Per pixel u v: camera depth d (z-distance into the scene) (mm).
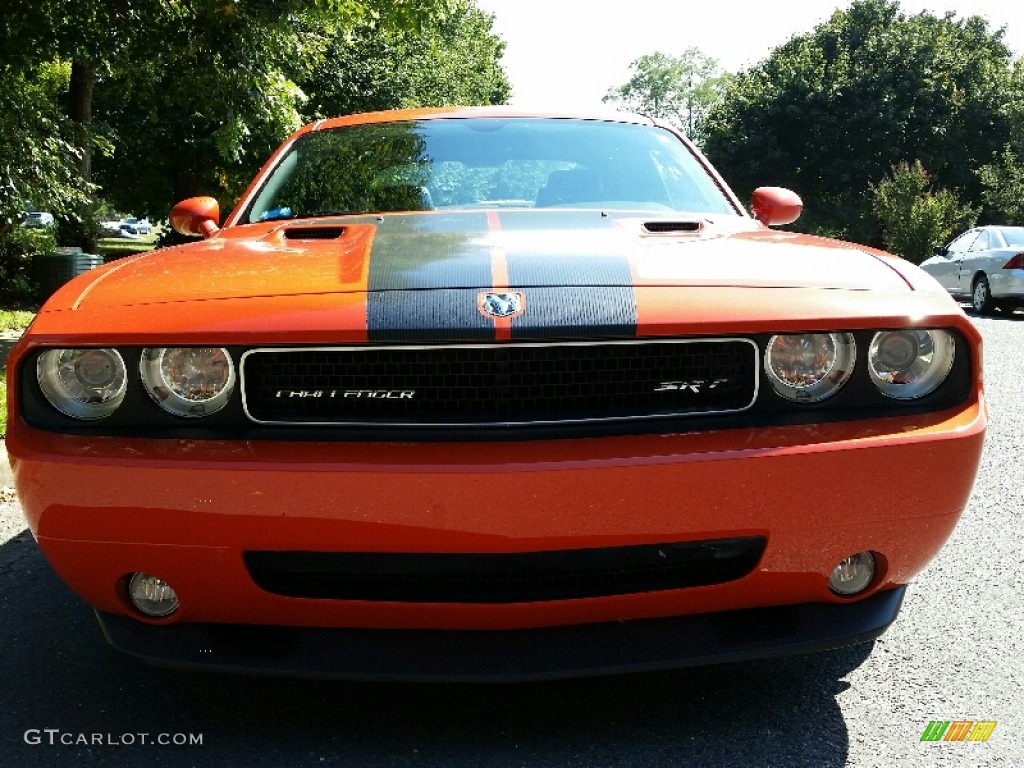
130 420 2000
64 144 11906
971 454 2055
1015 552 3607
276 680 2564
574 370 2006
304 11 11516
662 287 2088
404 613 1999
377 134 3521
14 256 13938
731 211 3227
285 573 2021
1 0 9594
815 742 2229
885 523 2029
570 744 2221
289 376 1998
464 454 1904
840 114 41125
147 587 2072
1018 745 2217
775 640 2117
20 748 2217
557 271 2137
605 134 3537
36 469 1959
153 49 10820
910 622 2957
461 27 31359
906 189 27734
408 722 2328
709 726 2305
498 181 3197
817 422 2020
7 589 3281
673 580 2047
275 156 3549
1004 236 15141
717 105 45000
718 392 2047
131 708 2420
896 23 42031
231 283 2129
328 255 2338
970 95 40812
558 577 2006
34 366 2035
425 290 2051
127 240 51500
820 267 2244
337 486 1874
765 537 1984
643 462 1898
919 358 2088
